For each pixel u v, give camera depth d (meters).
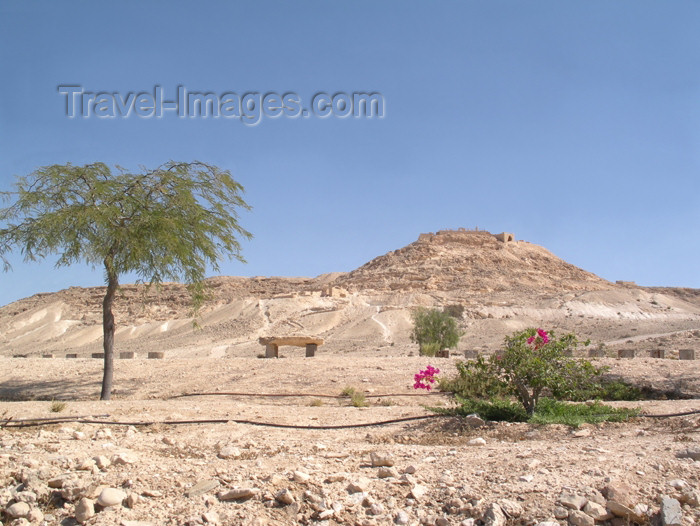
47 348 96.88
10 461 7.30
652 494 5.80
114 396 18.75
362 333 79.62
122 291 19.83
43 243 18.12
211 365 22.62
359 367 21.23
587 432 10.16
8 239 18.20
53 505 6.23
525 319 87.31
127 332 101.75
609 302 107.44
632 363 20.52
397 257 177.88
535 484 6.14
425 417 11.96
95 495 6.18
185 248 18.38
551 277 159.50
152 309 116.56
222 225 19.38
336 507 5.83
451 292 123.50
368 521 5.64
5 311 136.75
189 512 5.80
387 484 6.38
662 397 16.98
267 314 95.31
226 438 9.72
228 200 19.66
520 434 10.41
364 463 7.50
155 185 18.75
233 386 19.22
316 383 19.14
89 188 18.33
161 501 6.12
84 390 19.73
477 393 16.05
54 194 18.14
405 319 85.12
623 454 7.50
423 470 7.00
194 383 19.94
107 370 18.28
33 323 119.06
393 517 5.73
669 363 20.36
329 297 107.25
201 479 6.64
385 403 15.87
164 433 10.30
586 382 12.38
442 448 8.77
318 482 6.44
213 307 110.06
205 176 19.34
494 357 12.58
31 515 5.93
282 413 12.94
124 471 6.99
